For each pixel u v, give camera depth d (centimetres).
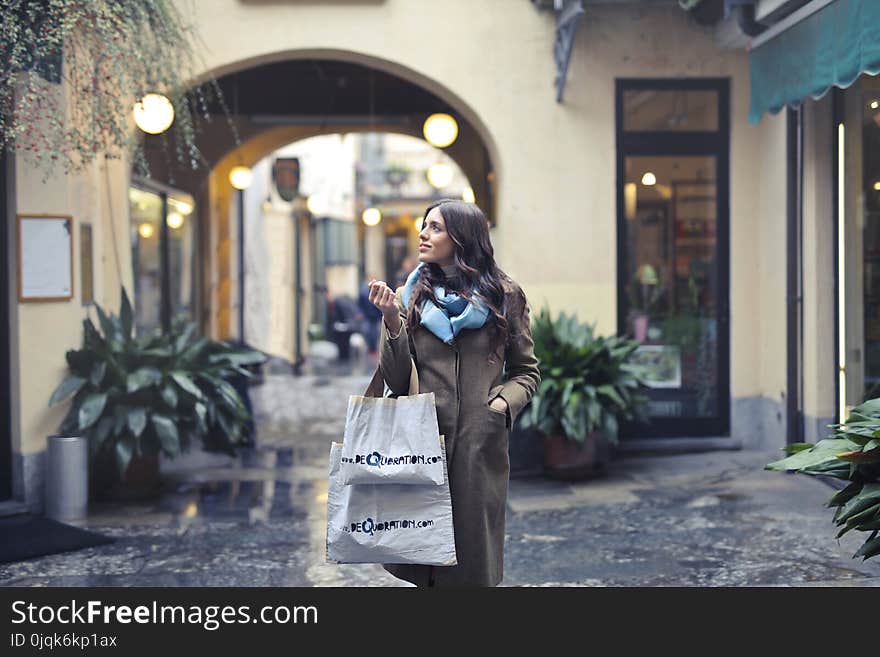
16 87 696
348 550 371
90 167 866
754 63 848
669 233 995
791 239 888
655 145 988
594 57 972
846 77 655
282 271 2094
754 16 805
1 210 766
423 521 371
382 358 386
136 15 720
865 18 624
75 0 641
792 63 758
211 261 1580
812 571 579
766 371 976
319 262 2541
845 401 836
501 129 971
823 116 848
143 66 759
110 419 795
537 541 670
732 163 984
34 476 777
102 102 739
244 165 1666
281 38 955
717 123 990
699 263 997
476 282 395
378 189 3719
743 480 841
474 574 383
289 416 1342
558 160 973
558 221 975
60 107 771
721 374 999
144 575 604
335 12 959
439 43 966
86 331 820
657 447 974
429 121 1175
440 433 386
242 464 993
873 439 419
